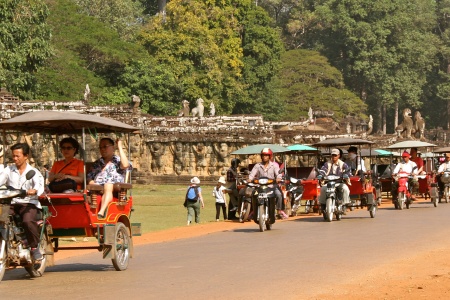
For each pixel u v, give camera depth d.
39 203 24.08
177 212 62.25
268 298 19.95
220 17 169.25
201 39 158.38
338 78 196.88
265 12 180.50
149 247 33.47
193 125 108.69
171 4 159.75
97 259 29.64
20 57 100.31
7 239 23.25
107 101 132.38
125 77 139.50
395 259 26.98
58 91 124.25
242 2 175.12
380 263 26.09
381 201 64.94
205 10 167.88
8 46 100.62
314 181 52.53
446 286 21.53
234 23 170.88
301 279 22.92
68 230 25.27
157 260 28.36
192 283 22.55
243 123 109.56
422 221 43.38
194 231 41.16
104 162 26.44
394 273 23.91
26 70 105.06
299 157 92.50
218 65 162.38
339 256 28.00
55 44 130.00
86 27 139.62
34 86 108.00
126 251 26.22
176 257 29.09
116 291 21.41
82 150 26.03
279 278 23.17
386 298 19.84
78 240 38.72
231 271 24.78
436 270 24.41
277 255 28.66
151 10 193.25
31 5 101.94
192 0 161.88
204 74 156.50
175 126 109.50
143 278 23.77
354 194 46.81
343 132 118.81
